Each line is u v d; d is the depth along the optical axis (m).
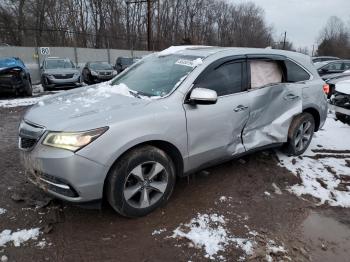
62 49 23.48
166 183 3.61
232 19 68.94
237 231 3.39
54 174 3.06
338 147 5.93
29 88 12.66
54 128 3.10
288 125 4.93
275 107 4.65
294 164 5.01
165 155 3.54
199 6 53.69
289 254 3.12
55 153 3.03
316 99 5.29
